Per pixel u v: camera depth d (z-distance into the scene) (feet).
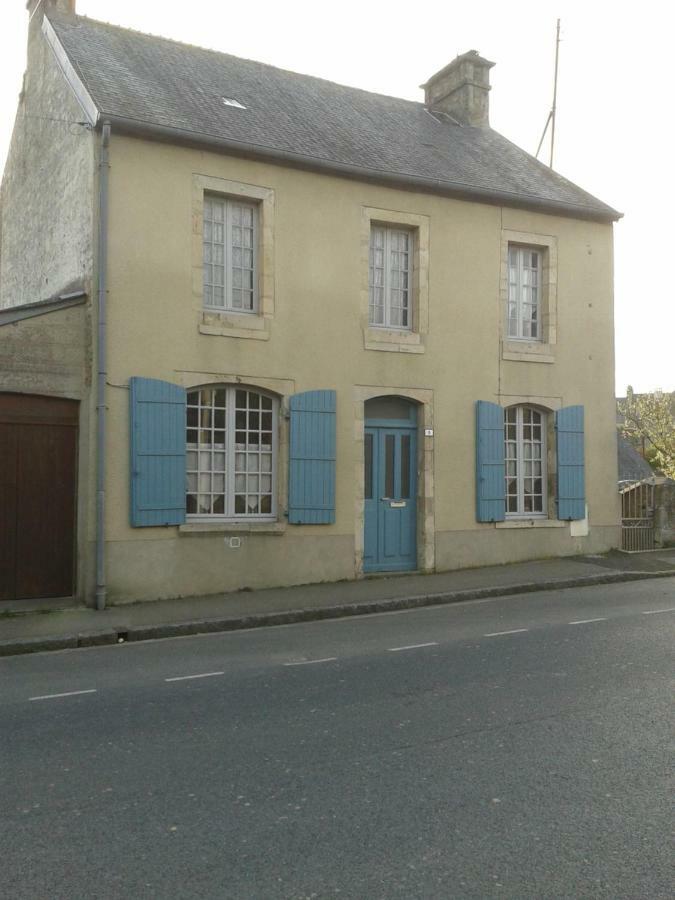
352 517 42.09
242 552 39.09
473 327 45.93
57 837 13.33
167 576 37.17
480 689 21.50
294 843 12.99
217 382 38.96
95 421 36.06
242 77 48.29
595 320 50.16
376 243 44.29
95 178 36.76
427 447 44.27
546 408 48.29
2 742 18.03
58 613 33.81
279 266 40.57
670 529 52.85
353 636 29.60
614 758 16.38
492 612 33.94
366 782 15.39
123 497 36.37
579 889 11.52
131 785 15.44
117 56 43.52
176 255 37.99
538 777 15.48
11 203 51.31
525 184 48.83
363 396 42.63
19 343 35.37
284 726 18.83
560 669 23.34
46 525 36.11
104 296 36.01
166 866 12.33
